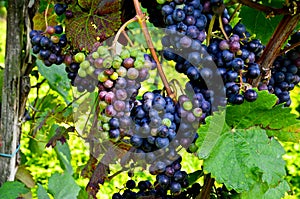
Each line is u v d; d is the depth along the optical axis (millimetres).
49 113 1067
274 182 823
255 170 816
